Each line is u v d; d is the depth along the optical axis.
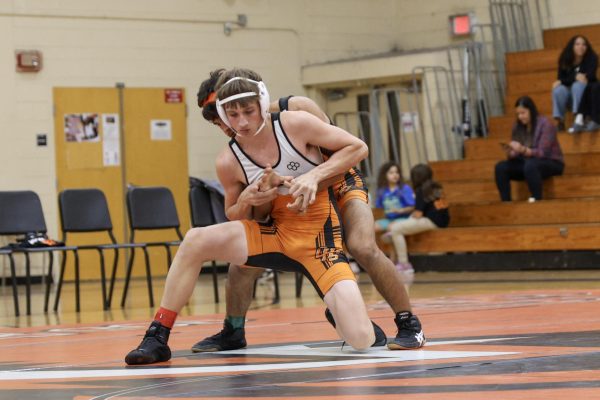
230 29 17.95
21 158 16.62
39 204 12.01
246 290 5.82
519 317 7.27
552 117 16.78
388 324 7.25
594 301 8.69
